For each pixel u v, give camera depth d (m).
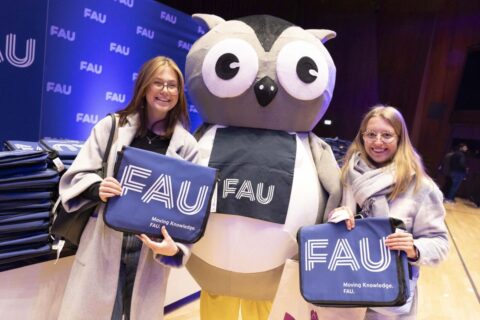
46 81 2.84
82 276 1.46
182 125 1.63
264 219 1.65
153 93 1.51
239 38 1.78
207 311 1.99
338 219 1.47
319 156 1.84
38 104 2.22
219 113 1.84
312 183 1.75
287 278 1.61
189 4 6.83
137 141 1.57
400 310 1.44
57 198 1.69
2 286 1.62
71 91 3.00
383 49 9.55
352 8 8.91
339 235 1.47
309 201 1.72
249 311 2.02
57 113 2.93
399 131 1.55
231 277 1.75
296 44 1.78
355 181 1.58
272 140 1.76
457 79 9.90
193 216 1.43
